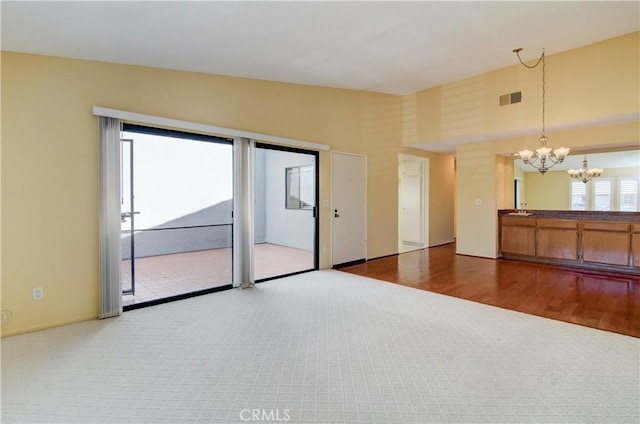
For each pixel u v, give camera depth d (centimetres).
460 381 203
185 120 359
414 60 435
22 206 273
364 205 573
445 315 312
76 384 200
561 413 173
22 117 271
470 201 620
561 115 451
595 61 421
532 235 557
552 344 251
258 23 271
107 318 306
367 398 187
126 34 260
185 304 346
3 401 183
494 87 512
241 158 404
